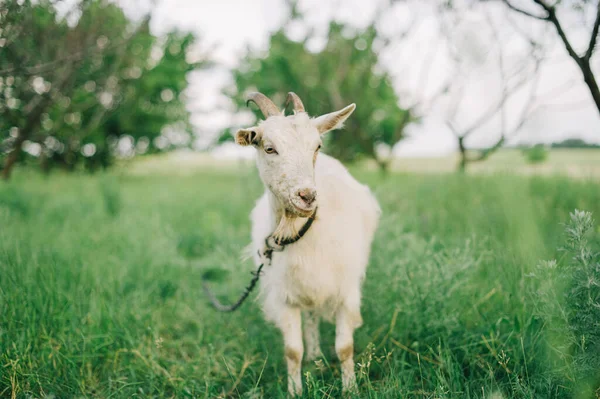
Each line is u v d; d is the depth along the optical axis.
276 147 2.70
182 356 3.62
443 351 3.04
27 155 13.85
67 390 2.98
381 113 20.59
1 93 5.94
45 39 6.26
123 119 21.81
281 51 17.23
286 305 3.16
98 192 9.19
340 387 2.92
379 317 3.49
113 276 4.25
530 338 2.93
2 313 3.30
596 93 3.27
